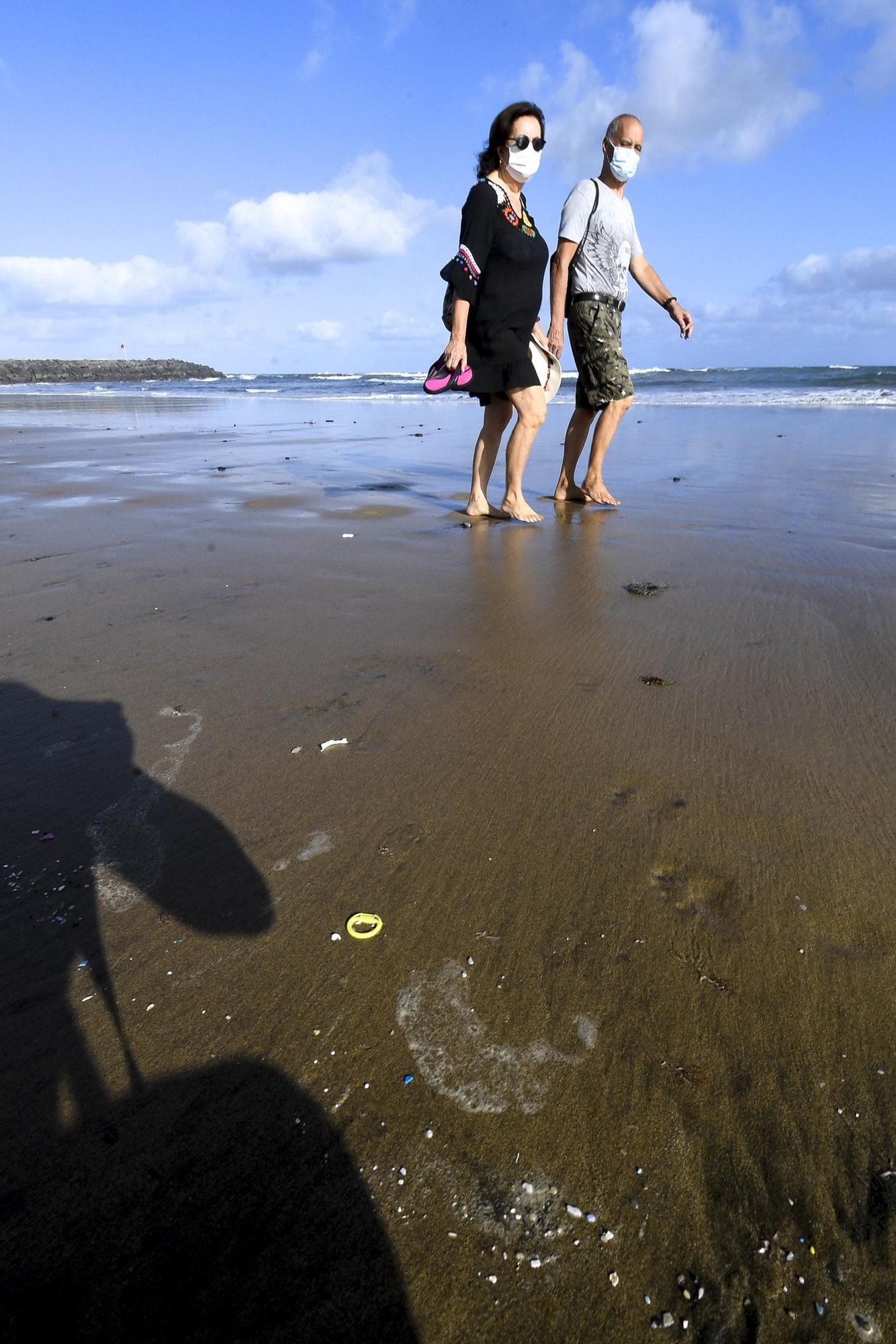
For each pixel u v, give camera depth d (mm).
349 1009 1171
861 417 10852
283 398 22062
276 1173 945
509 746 1909
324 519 4570
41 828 1606
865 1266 855
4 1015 1164
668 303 4840
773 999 1178
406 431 10359
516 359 4172
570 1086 1051
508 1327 809
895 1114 1006
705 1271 853
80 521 4559
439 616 2838
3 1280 843
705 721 2016
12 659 2479
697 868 1458
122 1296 830
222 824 1614
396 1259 863
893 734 1920
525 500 4930
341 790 1733
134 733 1989
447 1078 1063
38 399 21625
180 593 3152
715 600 2975
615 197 4438
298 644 2584
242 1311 816
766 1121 1002
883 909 1345
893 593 3016
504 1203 916
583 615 2834
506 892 1406
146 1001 1188
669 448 7703
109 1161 958
